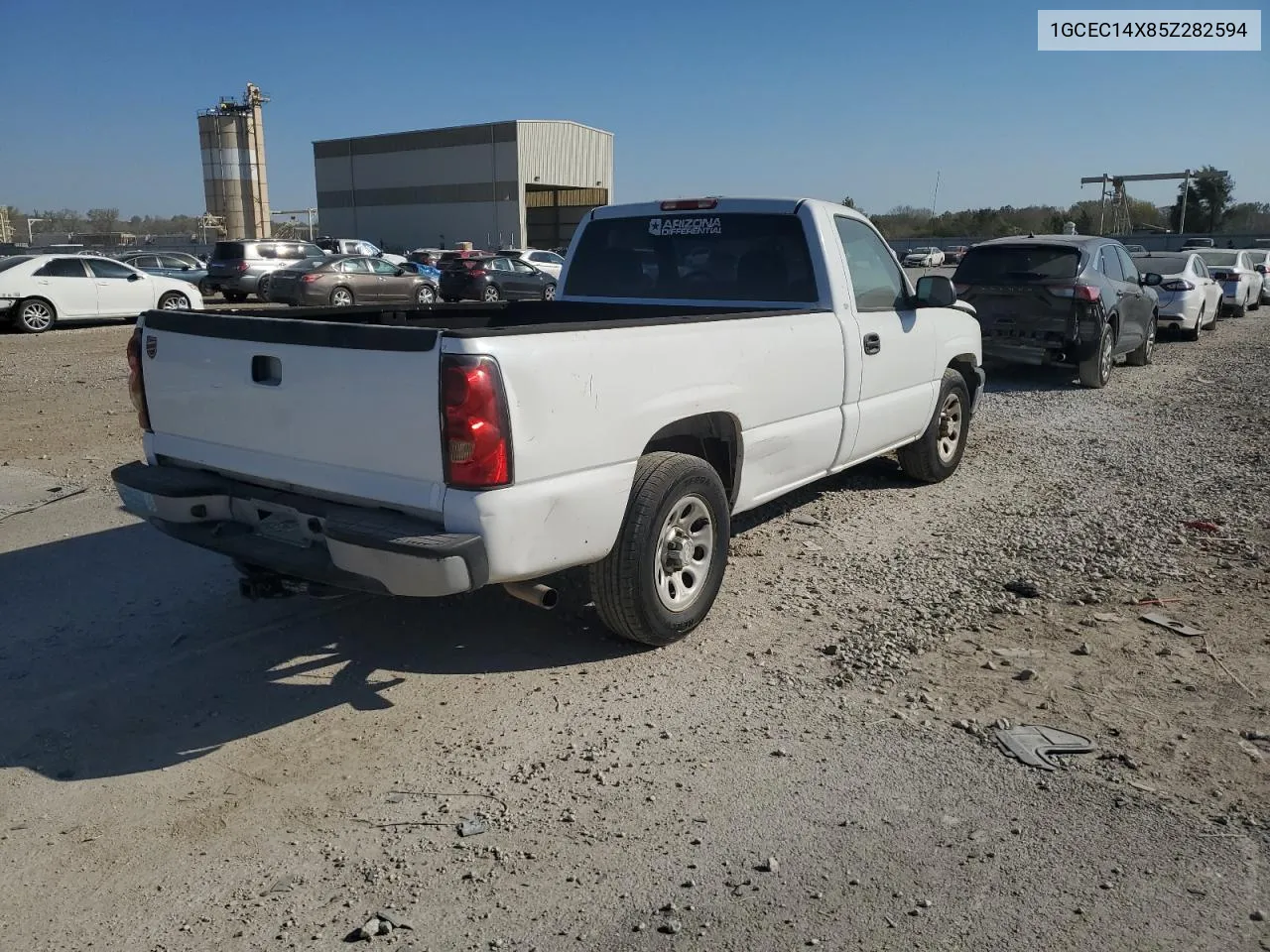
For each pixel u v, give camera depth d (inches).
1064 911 112.0
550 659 176.7
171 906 114.2
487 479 140.3
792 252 226.7
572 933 109.0
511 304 255.9
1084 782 137.4
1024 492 287.1
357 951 106.5
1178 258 708.0
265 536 164.9
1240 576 215.9
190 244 2768.2
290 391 156.5
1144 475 307.1
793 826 127.9
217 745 149.3
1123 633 186.7
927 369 266.1
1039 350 465.1
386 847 124.6
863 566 223.0
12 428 380.8
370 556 141.5
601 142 2906.0
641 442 165.0
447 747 148.1
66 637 186.7
